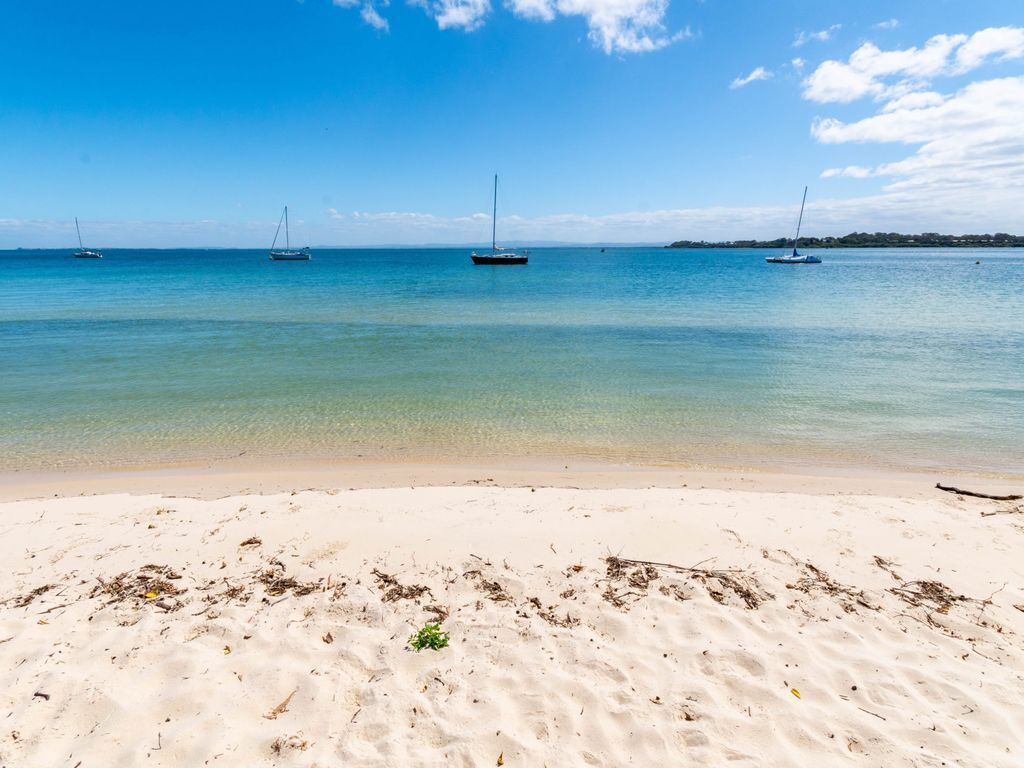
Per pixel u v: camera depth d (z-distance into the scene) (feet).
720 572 17.72
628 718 12.05
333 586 16.74
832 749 11.39
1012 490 26.23
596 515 22.00
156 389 44.83
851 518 22.12
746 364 55.62
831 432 35.55
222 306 106.93
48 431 34.78
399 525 20.72
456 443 33.40
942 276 213.05
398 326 81.41
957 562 18.58
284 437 34.17
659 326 81.82
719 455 31.76
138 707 11.98
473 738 11.46
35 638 14.06
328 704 12.30
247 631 14.61
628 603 16.15
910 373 51.65
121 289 149.89
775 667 13.62
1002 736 11.64
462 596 16.35
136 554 18.42
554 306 109.40
